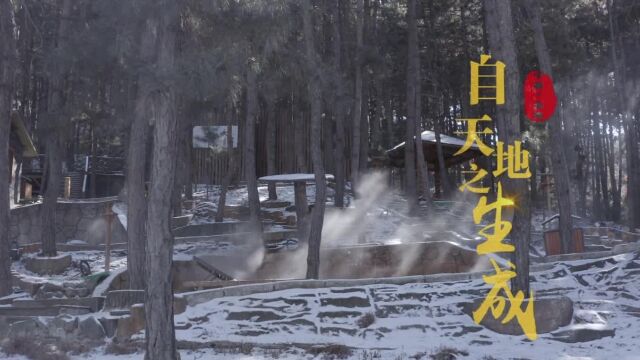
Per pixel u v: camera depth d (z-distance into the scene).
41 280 17.69
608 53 35.09
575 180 40.59
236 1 11.09
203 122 35.69
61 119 17.69
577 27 33.28
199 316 13.72
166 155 9.91
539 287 15.94
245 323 13.51
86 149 40.03
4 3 17.75
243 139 39.16
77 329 13.74
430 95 37.41
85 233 26.34
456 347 11.91
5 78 17.50
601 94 37.50
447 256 19.97
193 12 10.74
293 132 39.84
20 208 26.20
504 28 14.06
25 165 36.22
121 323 13.29
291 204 30.44
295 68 16.19
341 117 25.86
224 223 24.38
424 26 36.59
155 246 9.75
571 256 18.41
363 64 26.41
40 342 12.81
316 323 13.55
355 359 11.38
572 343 12.26
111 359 11.73
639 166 36.25
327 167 35.66
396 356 11.34
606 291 15.59
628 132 30.00
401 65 37.25
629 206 29.50
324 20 28.92
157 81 9.62
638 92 32.22
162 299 9.66
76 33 12.77
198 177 39.19
